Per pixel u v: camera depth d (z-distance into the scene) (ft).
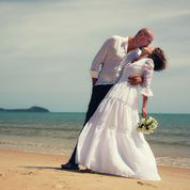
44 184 22.34
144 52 28.60
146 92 28.22
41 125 258.98
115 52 28.17
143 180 26.71
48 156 52.24
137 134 28.07
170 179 31.45
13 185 21.93
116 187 23.04
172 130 225.56
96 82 28.81
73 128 208.95
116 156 27.37
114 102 27.99
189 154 71.67
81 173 26.81
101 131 27.78
